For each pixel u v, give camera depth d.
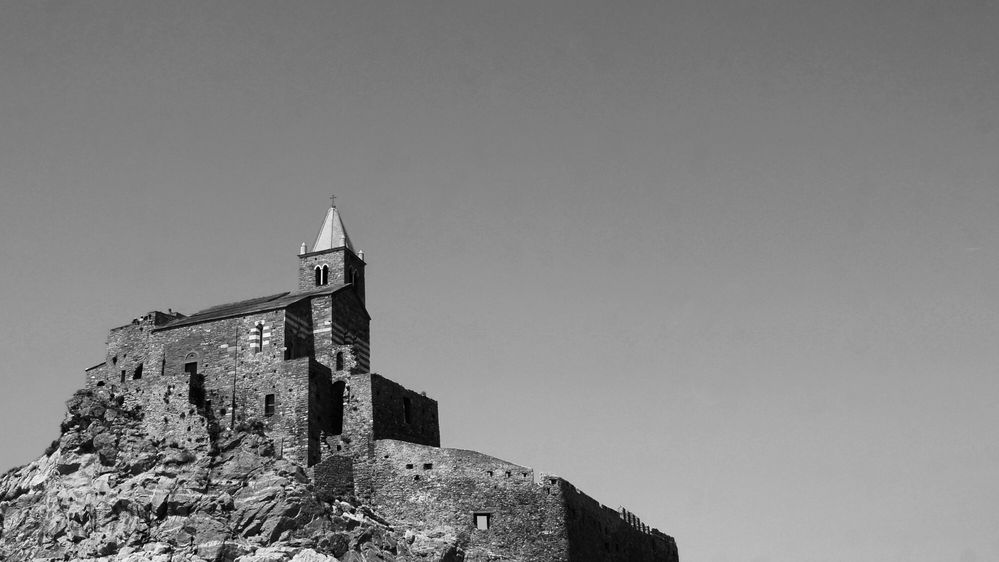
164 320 137.88
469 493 120.12
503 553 117.50
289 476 117.31
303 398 124.06
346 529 114.69
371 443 124.56
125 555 112.88
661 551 147.00
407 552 115.75
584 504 125.00
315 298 136.75
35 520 122.38
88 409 125.81
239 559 110.31
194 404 125.44
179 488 116.88
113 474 119.94
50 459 128.62
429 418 137.38
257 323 130.25
